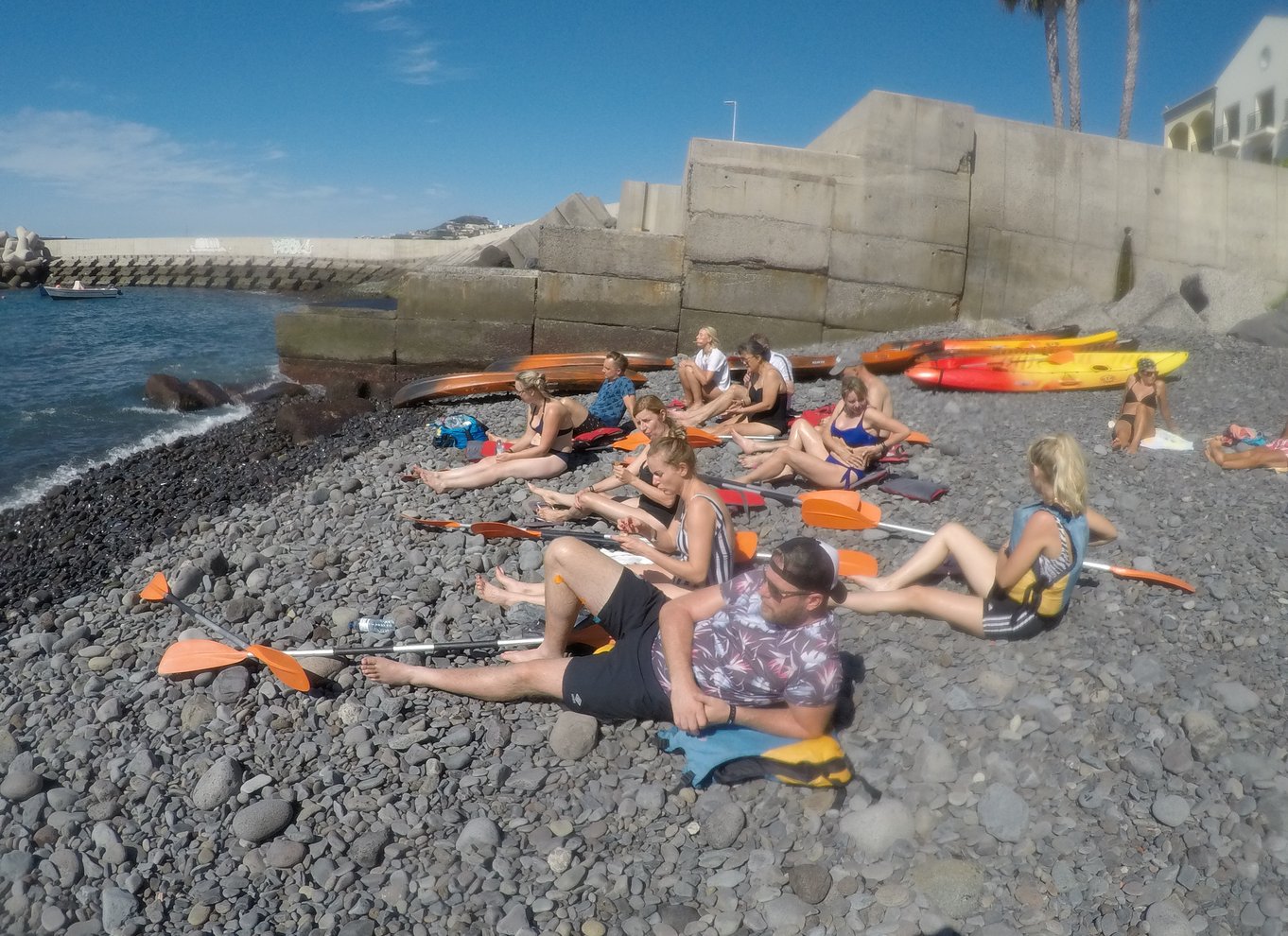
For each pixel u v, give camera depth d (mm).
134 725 4457
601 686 4121
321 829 3766
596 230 13969
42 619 5715
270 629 5434
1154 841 3309
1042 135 14281
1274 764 3535
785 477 7547
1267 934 2910
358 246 45062
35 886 3418
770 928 3191
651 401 5941
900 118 13828
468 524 6922
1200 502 6504
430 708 4539
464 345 14391
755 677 3645
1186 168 14688
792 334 14148
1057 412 9562
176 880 3490
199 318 29953
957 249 14109
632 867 3510
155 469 9883
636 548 4648
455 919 3277
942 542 4863
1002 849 3369
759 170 13789
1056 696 4035
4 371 17250
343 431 11438
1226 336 13188
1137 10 24859
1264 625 4520
